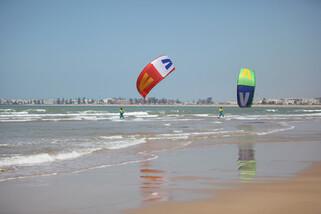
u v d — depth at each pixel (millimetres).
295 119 56156
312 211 7461
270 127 35719
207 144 20359
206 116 66625
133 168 12633
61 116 56312
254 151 17359
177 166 13094
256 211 7508
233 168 12688
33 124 38656
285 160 14578
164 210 7691
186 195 8883
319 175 11320
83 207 7977
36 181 10438
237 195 8781
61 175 11305
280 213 7363
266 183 10172
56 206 8062
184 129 31906
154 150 17594
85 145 18984
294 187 9594
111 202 8336
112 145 19141
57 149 17031
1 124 38344
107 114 65125
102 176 11219
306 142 21453
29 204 8203
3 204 8195
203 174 11609
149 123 41906
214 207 7840
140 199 8555
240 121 48375
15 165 12789
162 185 9992
